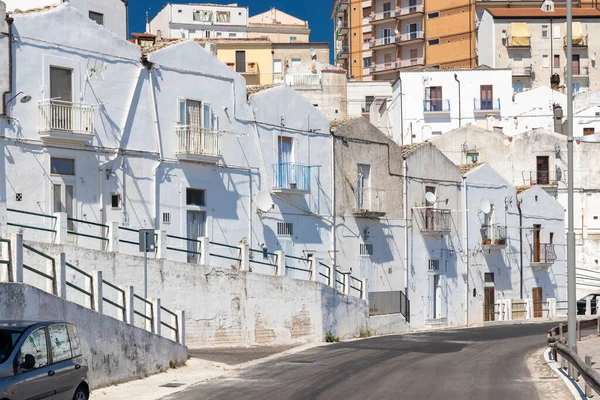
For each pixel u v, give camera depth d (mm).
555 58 104312
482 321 56781
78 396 18000
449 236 54906
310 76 74062
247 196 41406
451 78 90875
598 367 27562
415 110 90500
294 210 43875
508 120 89062
